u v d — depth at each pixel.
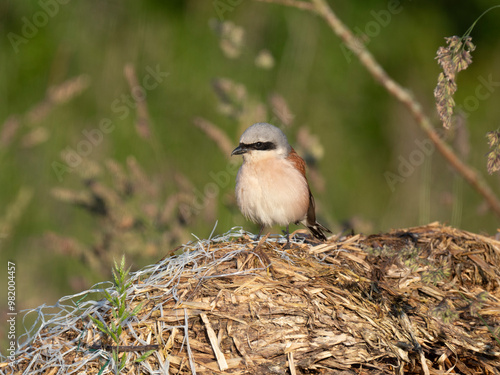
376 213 14.99
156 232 10.00
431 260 7.50
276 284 6.57
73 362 6.15
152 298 6.48
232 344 5.99
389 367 6.07
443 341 6.36
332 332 6.17
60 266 11.12
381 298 6.73
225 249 7.29
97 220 10.41
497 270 7.52
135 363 5.93
